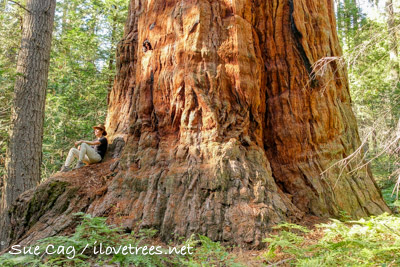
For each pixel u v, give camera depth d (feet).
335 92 19.97
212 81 15.89
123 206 15.14
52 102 38.93
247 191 14.28
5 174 26.68
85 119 41.04
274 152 18.49
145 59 18.22
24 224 16.85
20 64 28.37
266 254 11.89
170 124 16.72
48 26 29.63
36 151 27.58
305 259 10.61
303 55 18.70
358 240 11.55
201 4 16.42
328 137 18.97
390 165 21.27
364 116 30.81
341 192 17.80
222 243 13.10
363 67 21.90
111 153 21.17
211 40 16.40
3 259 11.27
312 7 20.03
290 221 14.62
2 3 38.45
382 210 18.58
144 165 16.34
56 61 42.80
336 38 22.11
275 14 19.03
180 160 15.48
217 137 15.37
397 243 11.00
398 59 27.27
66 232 14.42
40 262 11.49
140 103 17.90
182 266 11.52
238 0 16.89
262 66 18.80
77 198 16.47
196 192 14.47
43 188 17.48
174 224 13.89
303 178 17.71
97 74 43.47
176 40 16.83
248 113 16.62
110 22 45.03
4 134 32.01
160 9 18.04
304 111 18.52
